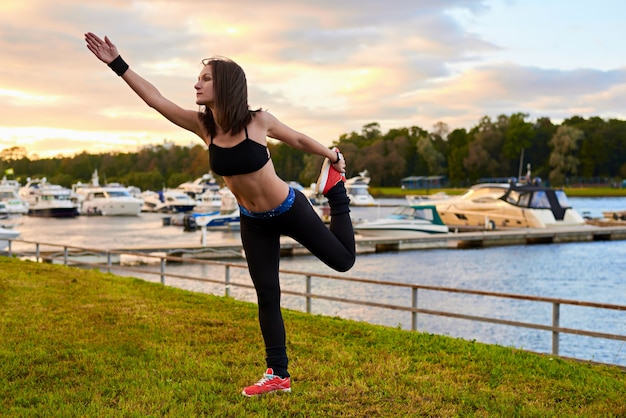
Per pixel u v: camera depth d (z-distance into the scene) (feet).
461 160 431.84
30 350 20.33
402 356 20.53
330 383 17.02
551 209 138.41
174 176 534.78
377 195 409.08
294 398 15.56
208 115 13.37
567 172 402.31
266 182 13.37
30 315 26.53
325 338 23.31
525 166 421.59
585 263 92.84
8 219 215.31
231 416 14.43
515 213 137.49
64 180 572.92
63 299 31.12
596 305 22.40
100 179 592.60
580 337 46.98
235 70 12.89
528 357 21.11
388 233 121.08
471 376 18.28
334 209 14.74
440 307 57.93
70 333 23.15
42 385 16.90
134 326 24.80
